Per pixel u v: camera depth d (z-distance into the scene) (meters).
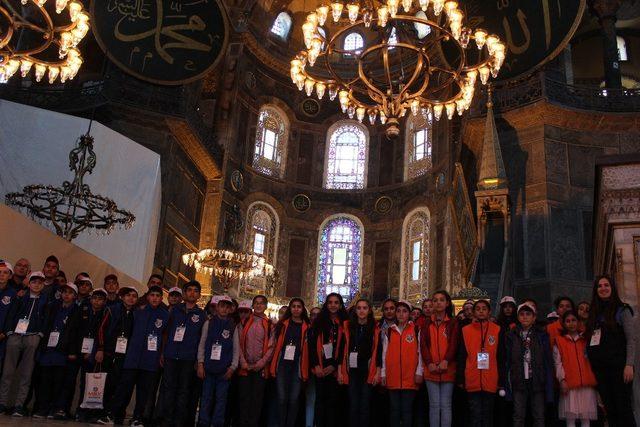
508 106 17.88
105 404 7.14
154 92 19.06
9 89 18.98
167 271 18.78
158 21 18.78
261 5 25.69
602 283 5.72
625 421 5.34
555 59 18.67
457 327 6.31
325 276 24.92
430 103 12.13
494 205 15.84
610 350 5.51
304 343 6.75
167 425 6.59
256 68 25.67
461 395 6.83
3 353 6.81
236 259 17.77
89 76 20.84
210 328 6.73
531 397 6.08
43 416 6.95
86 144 11.26
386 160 25.89
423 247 23.25
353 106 12.83
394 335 6.48
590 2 20.25
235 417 7.08
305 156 26.30
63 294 7.21
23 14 20.02
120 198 15.51
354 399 6.47
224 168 22.73
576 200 17.00
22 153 15.23
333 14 11.20
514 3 17.14
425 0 10.95
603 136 17.56
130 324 7.16
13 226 8.45
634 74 23.72
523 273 16.41
